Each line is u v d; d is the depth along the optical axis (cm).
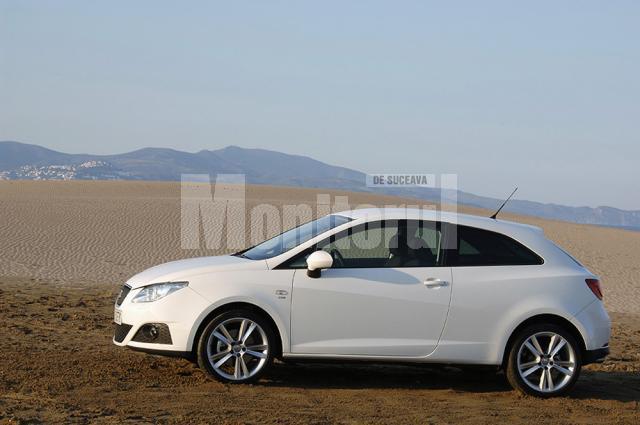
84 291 1833
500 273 894
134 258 2933
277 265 868
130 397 789
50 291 1797
